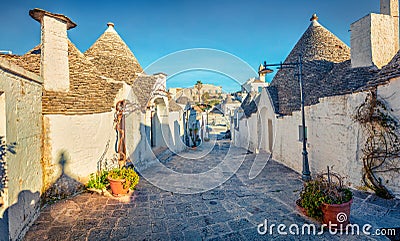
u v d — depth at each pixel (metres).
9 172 4.20
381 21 8.15
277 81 14.92
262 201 6.71
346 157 7.42
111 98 8.84
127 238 4.71
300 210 5.62
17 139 4.61
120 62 11.52
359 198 6.32
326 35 13.27
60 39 7.51
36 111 5.81
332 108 8.08
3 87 4.11
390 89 5.98
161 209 6.21
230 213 5.91
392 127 5.93
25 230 4.82
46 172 6.38
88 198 6.94
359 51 8.41
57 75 7.38
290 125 11.42
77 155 7.27
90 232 4.94
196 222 5.43
